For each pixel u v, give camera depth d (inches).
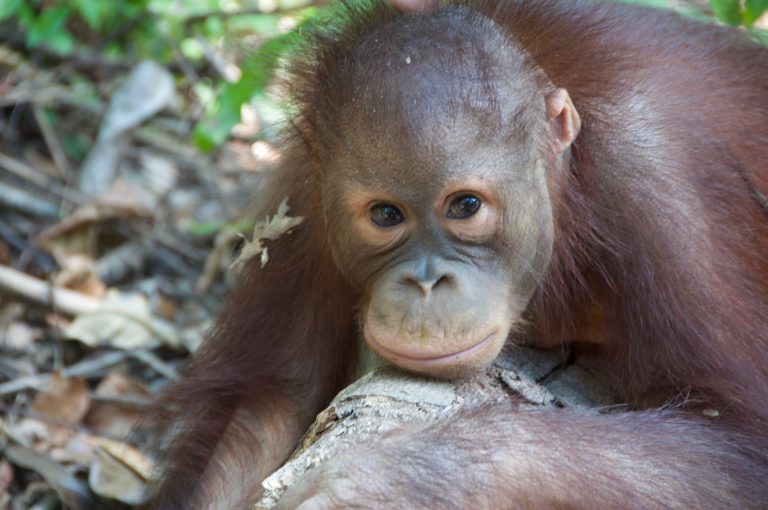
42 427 336.2
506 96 239.9
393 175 233.0
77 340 365.7
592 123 263.6
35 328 371.9
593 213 262.8
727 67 306.3
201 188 437.7
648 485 227.3
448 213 235.0
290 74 274.1
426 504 209.9
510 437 224.4
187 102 470.9
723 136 284.2
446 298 231.9
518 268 244.4
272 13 469.4
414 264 234.5
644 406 264.1
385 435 221.1
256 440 284.8
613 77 270.1
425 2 252.2
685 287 258.1
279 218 278.2
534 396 252.1
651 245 258.8
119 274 402.3
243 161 442.6
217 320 305.0
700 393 253.6
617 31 284.2
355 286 249.1
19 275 373.4
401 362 231.0
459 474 214.5
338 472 210.4
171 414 291.1
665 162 264.5
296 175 281.0
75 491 317.4
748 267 275.4
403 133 232.1
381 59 240.5
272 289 292.0
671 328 257.9
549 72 264.1
